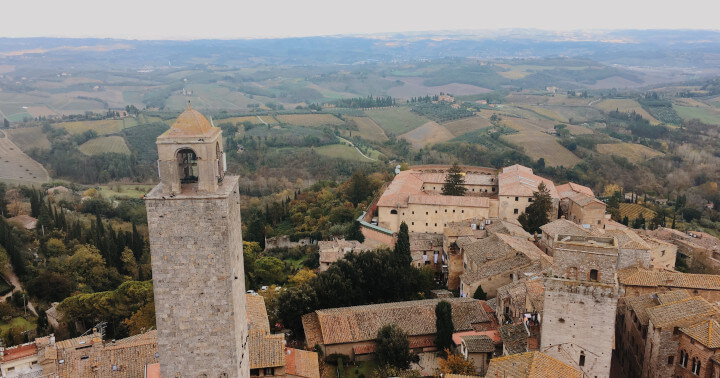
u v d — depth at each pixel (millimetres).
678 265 128500
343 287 99500
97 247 141625
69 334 98125
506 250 105562
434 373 78500
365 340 84750
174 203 46688
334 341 83562
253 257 133250
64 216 160750
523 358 60969
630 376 80500
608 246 61812
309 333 87062
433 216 146500
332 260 124688
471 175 179625
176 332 49531
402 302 97188
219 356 50312
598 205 142125
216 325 49625
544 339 64875
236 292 50906
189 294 48750
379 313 89500
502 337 76562
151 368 60219
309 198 199125
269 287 115312
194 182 50125
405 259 109250
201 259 48062
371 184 190500
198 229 47375
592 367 63531
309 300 94812
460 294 111250
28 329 101188
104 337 101562
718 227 185375
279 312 95062
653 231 150375
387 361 80812
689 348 66062
